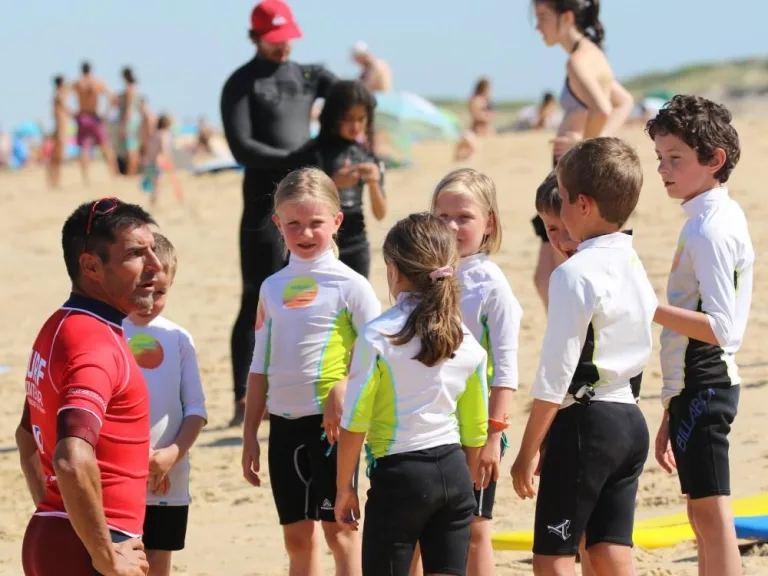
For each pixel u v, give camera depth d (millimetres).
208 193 45250
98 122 52812
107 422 7480
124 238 7602
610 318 8391
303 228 10227
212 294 27812
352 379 8633
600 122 15195
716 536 8867
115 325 7668
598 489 8500
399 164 43344
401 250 8625
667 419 9484
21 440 8250
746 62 192625
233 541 12641
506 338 9492
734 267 8844
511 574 10727
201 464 15523
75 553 7465
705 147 8867
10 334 25188
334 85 14688
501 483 13891
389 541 8586
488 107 56031
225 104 15570
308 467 10125
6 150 85188
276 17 15625
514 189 37281
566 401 8492
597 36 15727
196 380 9930
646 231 28359
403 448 8578
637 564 10648
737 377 9094
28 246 36719
